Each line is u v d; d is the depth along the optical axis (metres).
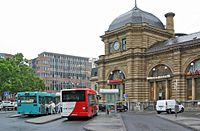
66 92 32.94
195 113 46.09
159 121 31.25
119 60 68.12
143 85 63.28
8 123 28.58
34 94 39.62
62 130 21.67
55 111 47.59
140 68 63.62
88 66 163.12
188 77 55.28
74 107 32.56
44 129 22.45
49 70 147.38
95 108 39.06
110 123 26.44
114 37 71.06
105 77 72.19
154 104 61.12
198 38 55.16
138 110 61.38
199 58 53.28
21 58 78.56
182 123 26.69
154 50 61.53
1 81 70.81
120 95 67.62
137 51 63.94
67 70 154.25
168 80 59.16
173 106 48.16
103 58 72.69
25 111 39.50
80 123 28.50
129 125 26.06
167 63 58.91
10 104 67.69
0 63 70.75
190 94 55.19
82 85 159.00
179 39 62.50
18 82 72.19
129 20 69.12
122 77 67.69
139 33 66.38
